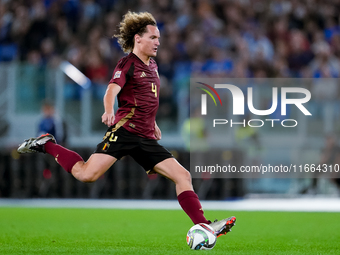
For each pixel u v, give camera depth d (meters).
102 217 34.25
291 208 42.16
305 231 26.78
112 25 63.19
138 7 66.12
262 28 65.75
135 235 24.42
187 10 65.25
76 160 18.73
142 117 18.48
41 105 51.03
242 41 62.22
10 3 65.19
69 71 51.28
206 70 56.25
